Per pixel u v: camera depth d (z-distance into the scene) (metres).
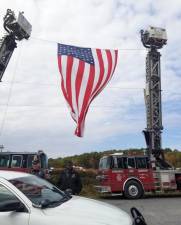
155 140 27.12
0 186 6.34
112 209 6.59
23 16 26.20
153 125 27.25
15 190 6.28
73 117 24.27
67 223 5.89
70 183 12.13
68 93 23.89
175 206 17.06
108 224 5.91
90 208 6.42
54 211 6.12
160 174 22.89
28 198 6.22
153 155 26.22
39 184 6.98
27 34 26.42
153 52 28.17
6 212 6.03
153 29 28.23
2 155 23.58
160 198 22.06
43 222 5.91
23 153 23.53
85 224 5.89
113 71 24.38
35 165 21.14
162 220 12.83
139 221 6.71
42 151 23.70
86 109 24.19
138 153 23.81
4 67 26.08
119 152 23.28
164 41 28.41
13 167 23.36
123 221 6.09
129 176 22.28
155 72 28.05
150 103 27.61
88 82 24.20
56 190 7.25
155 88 27.86
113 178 22.11
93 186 26.59
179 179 23.28
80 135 24.08
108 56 24.30
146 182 22.41
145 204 18.19
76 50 24.11
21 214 6.00
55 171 26.33
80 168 30.31
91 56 24.17
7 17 25.89
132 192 22.05
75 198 7.16
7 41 26.16
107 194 23.28
